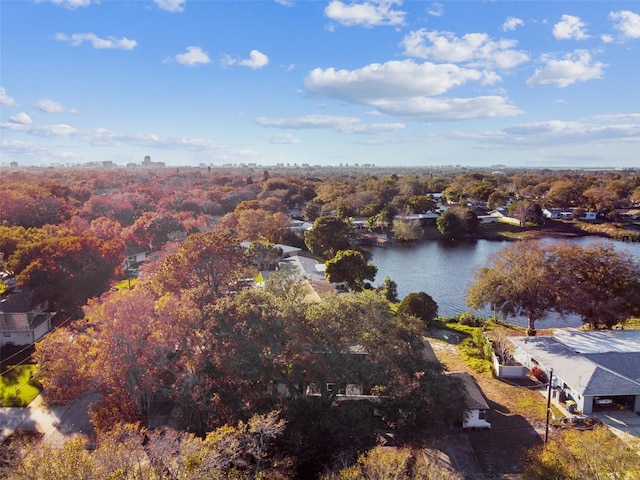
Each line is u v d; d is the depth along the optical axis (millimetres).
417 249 97312
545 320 51406
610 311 40594
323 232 77750
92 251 48438
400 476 18797
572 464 18875
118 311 28562
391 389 24188
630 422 28641
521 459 25641
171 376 28969
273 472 20625
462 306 58281
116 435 19375
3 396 32125
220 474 18062
